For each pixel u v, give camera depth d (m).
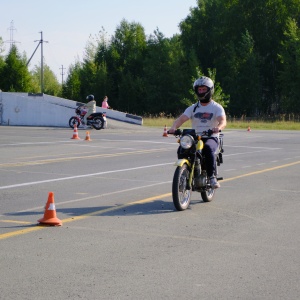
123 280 8.27
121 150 30.56
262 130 59.59
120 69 130.38
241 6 116.38
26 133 44.00
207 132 13.86
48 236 10.85
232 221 12.59
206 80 14.04
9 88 118.75
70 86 132.25
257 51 116.31
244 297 7.64
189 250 10.01
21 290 7.75
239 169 22.72
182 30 123.69
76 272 8.61
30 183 17.88
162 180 19.00
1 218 12.51
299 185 18.41
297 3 114.56
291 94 108.56
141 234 11.16
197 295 7.68
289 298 7.66
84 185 17.64
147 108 122.88
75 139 38.22
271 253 9.92
